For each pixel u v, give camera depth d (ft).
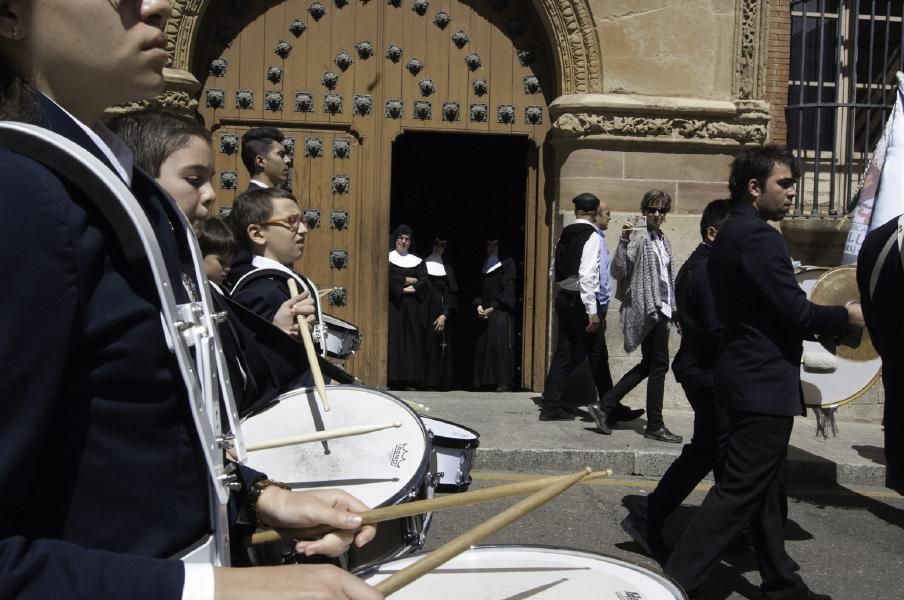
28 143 3.60
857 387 18.21
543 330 30.86
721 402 13.96
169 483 3.89
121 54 4.11
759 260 13.42
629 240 26.53
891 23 30.66
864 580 16.20
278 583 3.67
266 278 12.96
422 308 32.96
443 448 14.03
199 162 8.57
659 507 16.33
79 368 3.66
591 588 5.94
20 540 3.37
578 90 29.07
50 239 3.45
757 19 29.25
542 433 24.81
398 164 42.16
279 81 29.40
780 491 14.02
